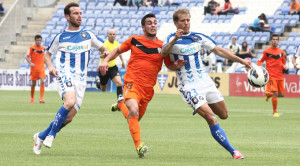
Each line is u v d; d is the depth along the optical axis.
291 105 35.62
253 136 17.91
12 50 59.09
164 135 17.92
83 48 14.04
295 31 53.34
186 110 29.77
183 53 13.23
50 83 51.50
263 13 53.09
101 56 14.43
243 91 45.12
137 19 60.41
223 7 60.09
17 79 52.44
